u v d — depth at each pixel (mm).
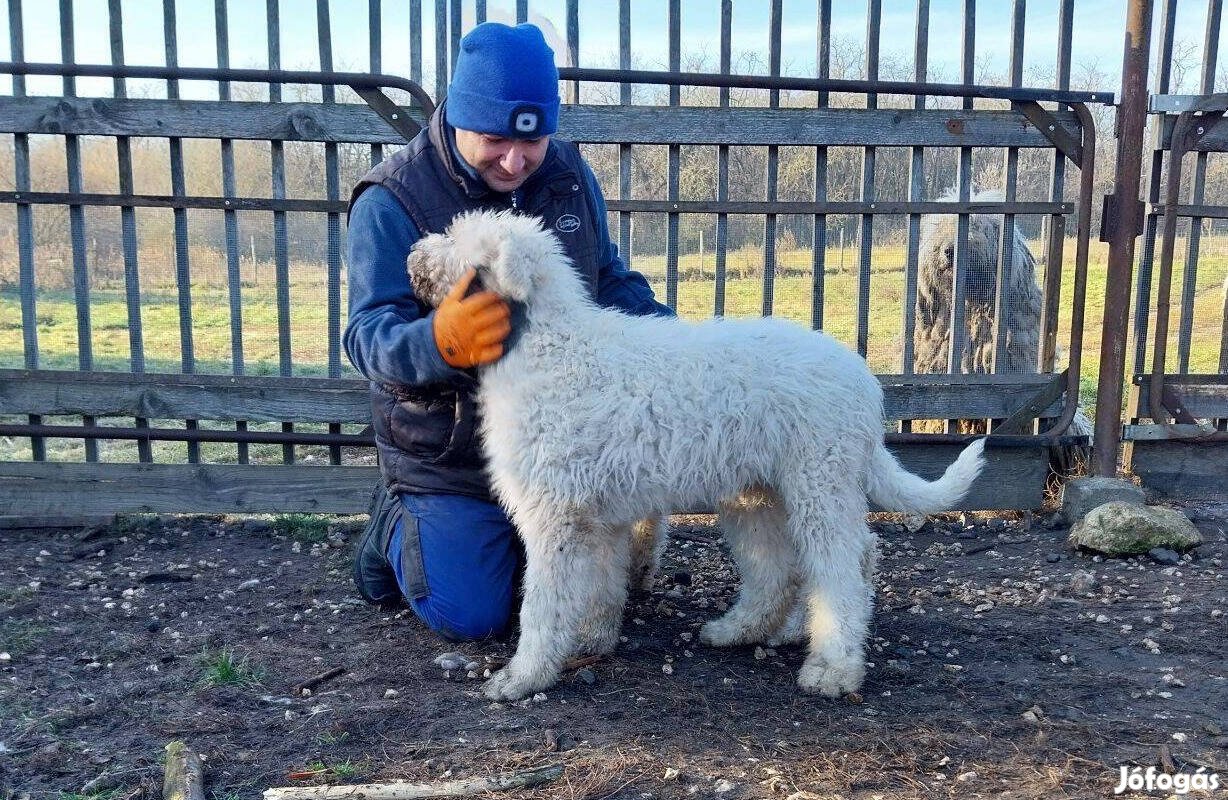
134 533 5473
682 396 3230
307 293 21172
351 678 3562
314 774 2836
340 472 5629
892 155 13508
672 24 5363
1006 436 5684
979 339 6602
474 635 3879
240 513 5715
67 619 4191
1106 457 5750
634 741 3047
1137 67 5461
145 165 13484
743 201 5508
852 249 21969
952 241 6559
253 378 5492
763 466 3361
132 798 2738
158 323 16812
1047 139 5547
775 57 5434
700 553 5246
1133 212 5605
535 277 3189
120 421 8352
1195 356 11203
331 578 4785
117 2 5172
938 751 3004
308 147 9531
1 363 11734
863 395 3430
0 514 5535
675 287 5578
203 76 5199
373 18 5273
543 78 3400
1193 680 3561
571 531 3324
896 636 4020
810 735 3107
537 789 2758
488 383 3326
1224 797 2738
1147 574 4789
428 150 3725
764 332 3426
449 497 3898
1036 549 5277
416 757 2949
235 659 3738
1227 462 5965
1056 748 3027
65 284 22406
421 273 3275
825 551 3377
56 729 3162
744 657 3773
